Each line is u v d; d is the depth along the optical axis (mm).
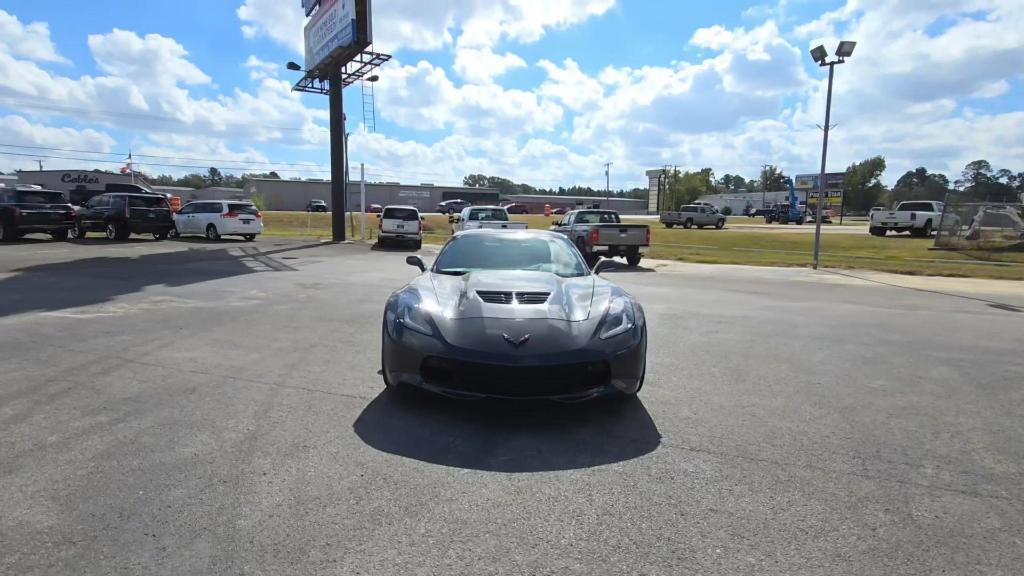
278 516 2574
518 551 2355
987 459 3363
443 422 3785
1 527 2426
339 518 2574
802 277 13969
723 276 14109
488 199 93625
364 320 7246
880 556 2365
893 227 30328
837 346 6367
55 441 3340
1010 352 6164
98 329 6410
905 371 5316
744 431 3756
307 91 25906
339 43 21469
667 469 3168
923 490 2963
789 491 2932
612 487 2945
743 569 2262
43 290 9062
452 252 5430
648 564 2287
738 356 5824
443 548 2363
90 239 20234
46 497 2688
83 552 2268
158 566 2189
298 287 10211
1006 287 12188
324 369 4980
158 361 5148
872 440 3631
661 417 3982
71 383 4445
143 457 3154
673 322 7668
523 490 2891
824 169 15844
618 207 120938
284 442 3406
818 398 4469
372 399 4203
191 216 21844
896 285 12477
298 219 39406
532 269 5129
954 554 2387
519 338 3730
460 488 2893
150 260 13945
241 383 4543
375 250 19656
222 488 2820
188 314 7457
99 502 2654
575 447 3441
